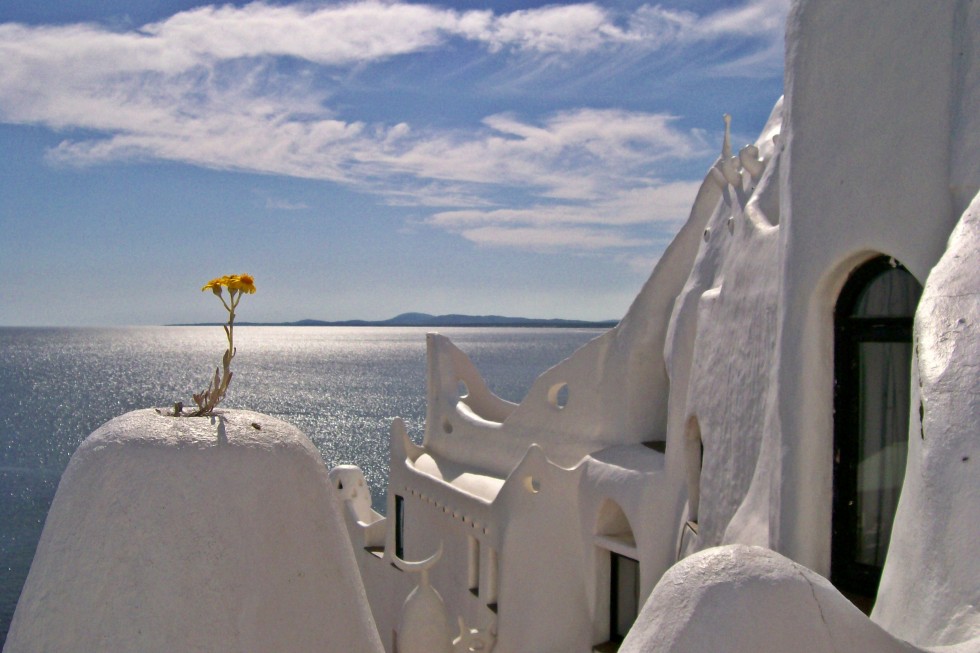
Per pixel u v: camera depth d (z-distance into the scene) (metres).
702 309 11.32
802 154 8.11
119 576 4.43
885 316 7.58
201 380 122.94
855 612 3.77
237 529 4.56
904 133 7.06
